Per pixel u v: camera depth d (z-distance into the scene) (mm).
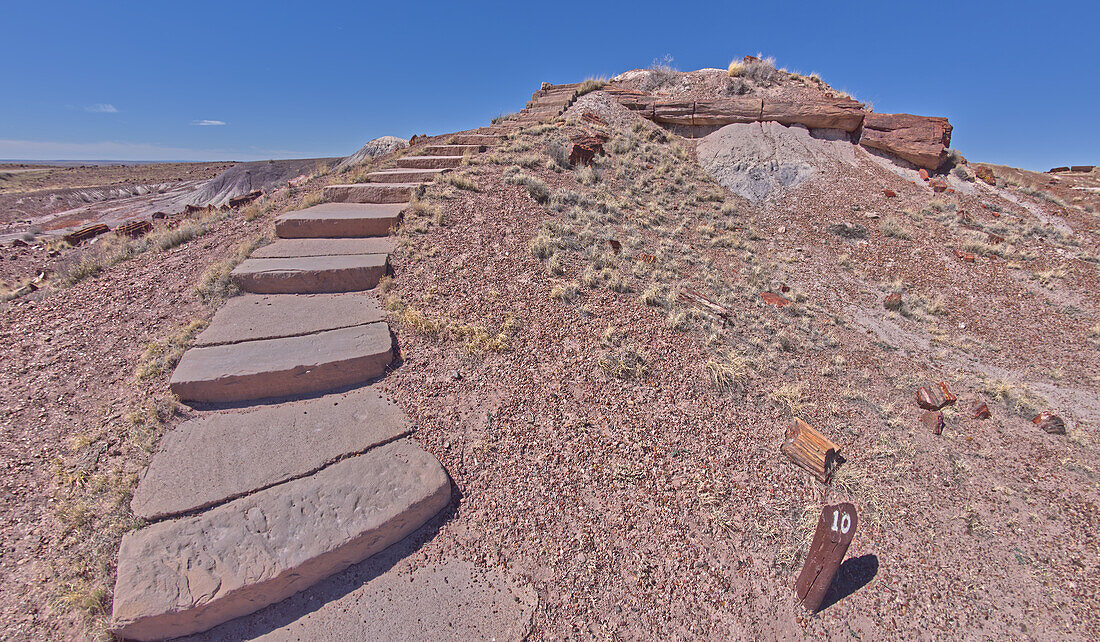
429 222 7324
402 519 3539
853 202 10602
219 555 3121
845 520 3115
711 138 12914
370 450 3955
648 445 4359
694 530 3811
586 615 3289
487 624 3178
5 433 3857
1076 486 4594
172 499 3406
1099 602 3600
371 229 7102
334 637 3029
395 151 13266
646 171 11305
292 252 6410
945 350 6617
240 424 4059
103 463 3674
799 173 11453
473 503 3846
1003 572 3799
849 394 5387
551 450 4230
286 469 3686
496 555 3566
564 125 12633
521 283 6148
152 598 2879
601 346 5270
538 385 4766
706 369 5188
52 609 2906
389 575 3387
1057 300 7930
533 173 9750
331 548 3264
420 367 4824
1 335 5016
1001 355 6605
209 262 6480
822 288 7953
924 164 11836
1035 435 5184
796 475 4305
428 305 5598
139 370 4445
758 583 3547
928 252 9078
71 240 9305
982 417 5336
